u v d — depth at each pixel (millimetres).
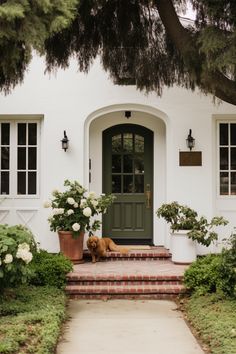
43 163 9359
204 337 5172
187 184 9312
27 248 5871
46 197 9305
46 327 5098
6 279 5965
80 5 6133
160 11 6340
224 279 6496
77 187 8828
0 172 9594
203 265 7188
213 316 5641
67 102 9328
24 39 4785
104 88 9352
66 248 8570
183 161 9305
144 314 6395
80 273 7723
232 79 6535
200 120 9336
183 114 9336
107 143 10086
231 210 9516
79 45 6852
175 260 8531
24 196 9539
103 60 7145
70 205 8695
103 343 5223
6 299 6168
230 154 9602
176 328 5773
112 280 7523
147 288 7270
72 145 9328
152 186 10047
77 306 6812
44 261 7305
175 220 8570
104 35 6852
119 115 9906
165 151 9883
